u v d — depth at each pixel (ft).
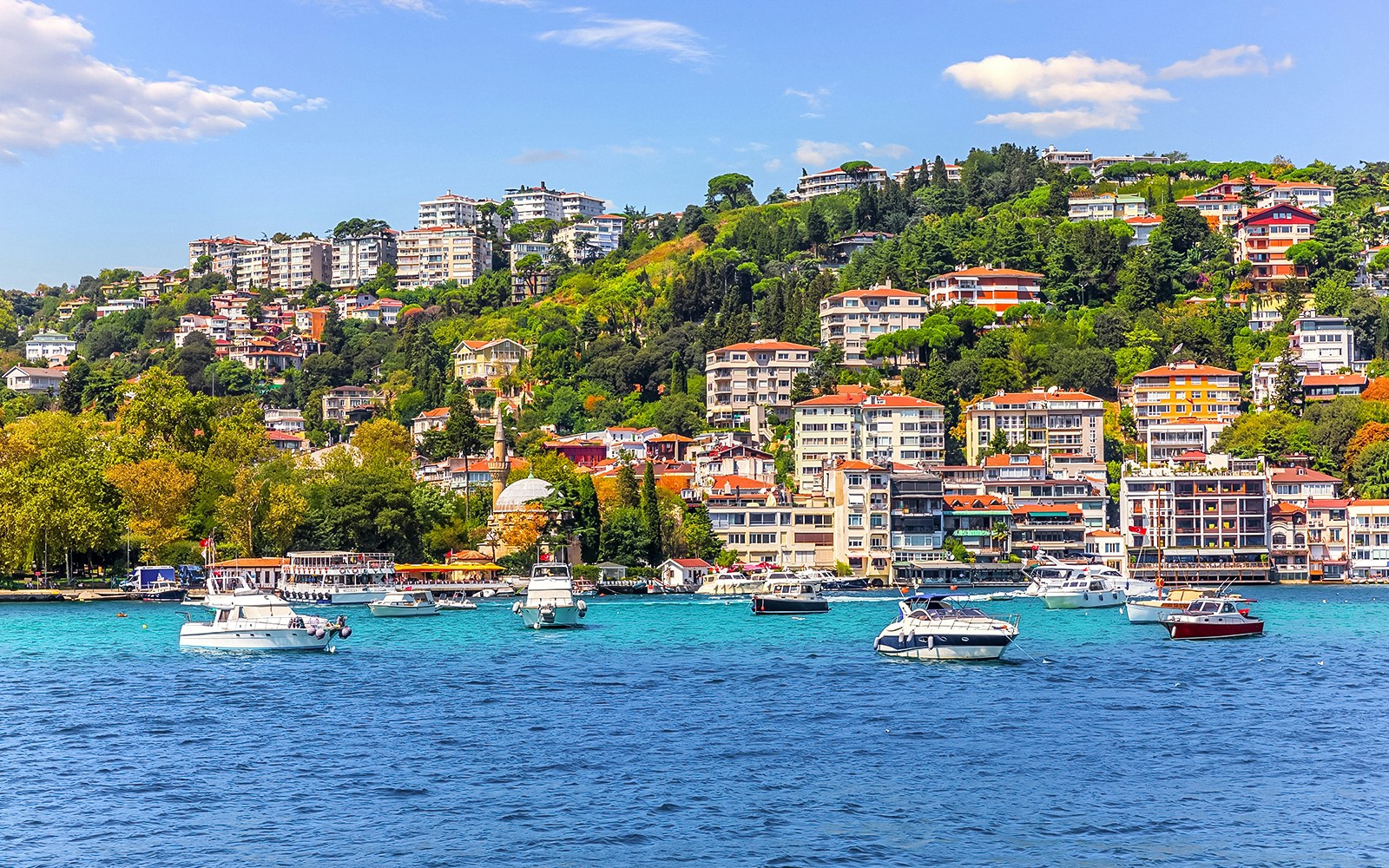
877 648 407.03
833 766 237.25
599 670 373.40
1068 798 214.28
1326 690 326.65
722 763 240.12
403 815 204.54
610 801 212.43
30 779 230.27
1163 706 302.25
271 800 214.07
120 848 188.75
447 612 633.61
